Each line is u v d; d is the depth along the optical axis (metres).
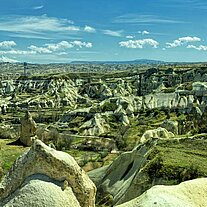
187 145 48.91
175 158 42.94
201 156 44.50
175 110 131.38
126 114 131.50
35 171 16.45
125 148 93.12
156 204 17.73
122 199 42.38
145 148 50.22
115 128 117.75
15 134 95.62
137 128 108.19
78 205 16.30
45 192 15.72
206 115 82.06
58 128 121.50
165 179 38.97
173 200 18.12
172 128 85.56
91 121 120.56
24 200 15.57
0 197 16.42
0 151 69.75
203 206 19.38
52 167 16.42
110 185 49.19
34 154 16.52
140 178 40.72
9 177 16.67
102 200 46.81
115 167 51.66
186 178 38.34
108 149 94.31
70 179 16.66
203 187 20.34
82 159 81.06
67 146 97.12
